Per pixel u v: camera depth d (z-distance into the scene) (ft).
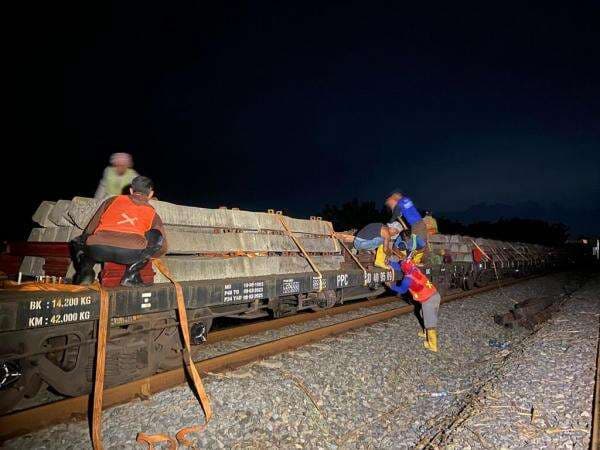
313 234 29.19
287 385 17.31
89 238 15.15
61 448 12.30
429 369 22.16
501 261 62.69
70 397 14.83
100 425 13.07
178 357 18.37
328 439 14.78
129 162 20.90
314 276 24.86
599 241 160.45
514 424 15.14
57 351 13.93
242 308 23.52
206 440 13.28
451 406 18.35
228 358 19.11
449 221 140.97
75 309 13.37
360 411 17.04
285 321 27.61
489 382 19.51
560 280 74.79
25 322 12.21
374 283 31.01
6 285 14.43
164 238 16.63
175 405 14.98
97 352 13.57
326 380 18.52
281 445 13.83
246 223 23.52
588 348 23.81
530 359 22.06
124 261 15.61
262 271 23.18
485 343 28.17
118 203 15.58
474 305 39.40
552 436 14.29
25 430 12.82
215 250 21.04
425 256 34.35
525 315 33.06
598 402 16.48
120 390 15.21
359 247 32.27
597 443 13.43
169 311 17.40
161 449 12.61
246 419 14.58
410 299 39.73
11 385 12.66
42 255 18.34
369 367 20.54
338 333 25.36
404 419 16.97
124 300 14.79
